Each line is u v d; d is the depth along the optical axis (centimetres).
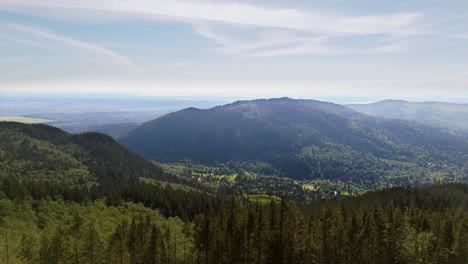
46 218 11288
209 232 8356
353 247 8325
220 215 8825
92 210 12950
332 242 8494
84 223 10744
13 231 9512
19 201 12012
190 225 12594
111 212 13162
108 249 8262
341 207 10481
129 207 14200
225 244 8350
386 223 8494
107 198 14825
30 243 8819
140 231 9625
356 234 8388
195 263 8700
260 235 8200
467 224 8619
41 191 13562
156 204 15225
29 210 11506
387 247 8144
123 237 8950
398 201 15588
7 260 7688
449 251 8175
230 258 8312
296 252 8219
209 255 8350
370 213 9981
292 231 8388
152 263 8500
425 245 8225
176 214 14650
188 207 14925
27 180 16788
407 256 8144
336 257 8469
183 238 10531
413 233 8694
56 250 7925
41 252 7931
